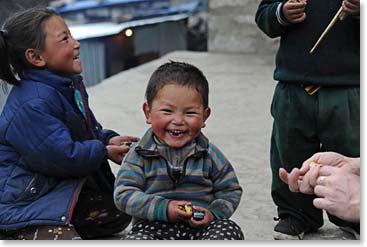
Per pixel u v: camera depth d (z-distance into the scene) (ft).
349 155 11.97
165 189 10.33
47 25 11.47
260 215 14.06
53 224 11.19
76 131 11.59
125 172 10.34
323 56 11.84
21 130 11.16
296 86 12.20
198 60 30.81
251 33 31.91
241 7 31.76
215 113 22.43
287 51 12.17
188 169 10.29
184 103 10.07
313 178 8.57
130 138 12.39
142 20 39.17
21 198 11.27
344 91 11.87
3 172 11.36
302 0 11.87
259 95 24.84
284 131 12.39
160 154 10.27
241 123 21.30
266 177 16.33
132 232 10.39
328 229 13.35
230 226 10.12
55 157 11.09
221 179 10.53
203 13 41.29
